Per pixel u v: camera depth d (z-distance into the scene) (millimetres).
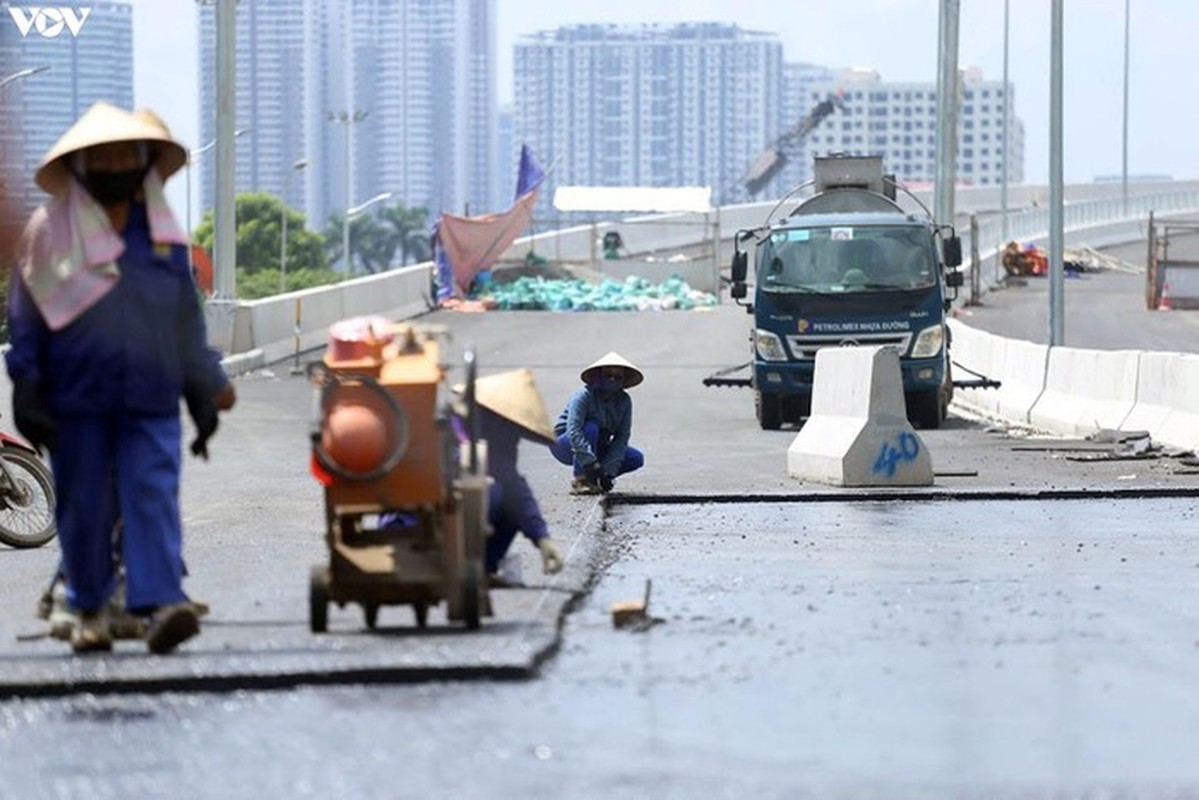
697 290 155750
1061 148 77938
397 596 20172
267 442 53969
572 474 44094
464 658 18344
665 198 158125
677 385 78000
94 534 19531
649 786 14234
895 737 15789
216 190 87312
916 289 62938
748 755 15188
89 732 16391
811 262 63031
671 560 27969
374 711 16969
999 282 156875
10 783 14711
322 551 29172
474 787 14266
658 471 45031
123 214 19656
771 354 62375
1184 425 49812
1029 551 29078
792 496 37375
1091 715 16625
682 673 18516
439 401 20219
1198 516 34312
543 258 146500
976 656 19469
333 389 19953
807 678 18266
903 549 29375
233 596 23672
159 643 19078
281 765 15078
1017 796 13867
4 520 31844
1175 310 130500
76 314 19203
